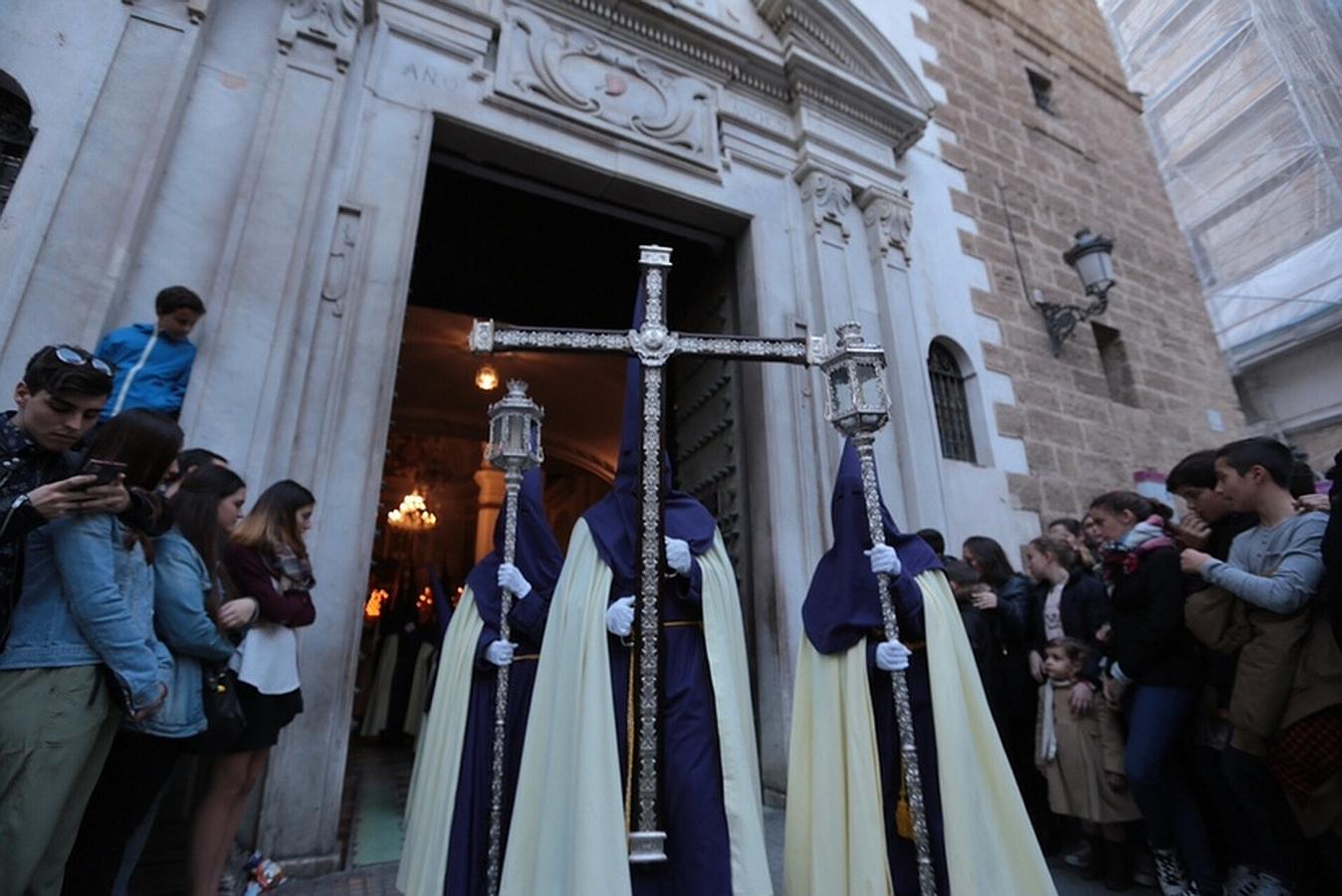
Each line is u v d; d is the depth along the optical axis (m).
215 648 2.29
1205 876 2.98
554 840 2.18
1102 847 3.58
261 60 4.52
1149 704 3.03
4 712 1.76
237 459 3.70
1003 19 10.15
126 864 2.36
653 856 2.09
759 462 5.84
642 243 7.23
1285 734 2.54
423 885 2.57
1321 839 2.58
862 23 7.30
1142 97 11.73
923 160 7.98
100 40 4.02
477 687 2.92
